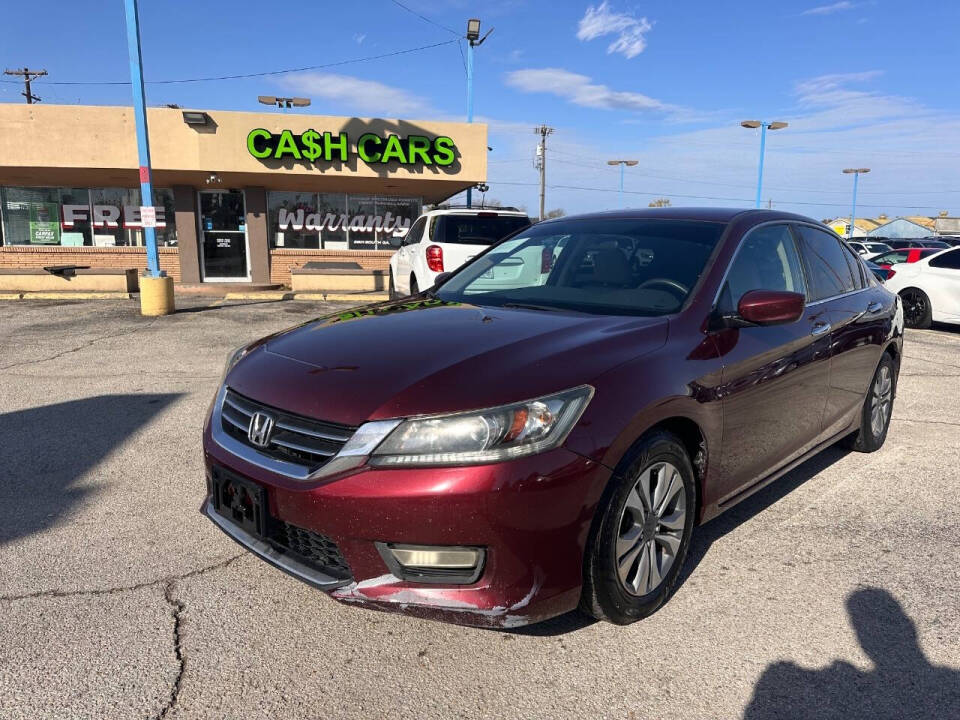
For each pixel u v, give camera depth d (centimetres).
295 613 288
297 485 246
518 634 276
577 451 241
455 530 230
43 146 1483
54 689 239
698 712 233
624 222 398
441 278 438
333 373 268
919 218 7981
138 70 1125
